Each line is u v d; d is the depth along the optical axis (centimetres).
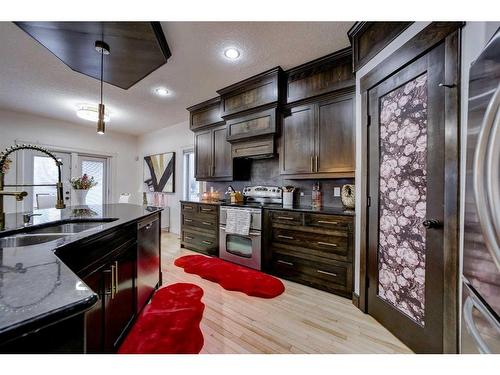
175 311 184
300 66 254
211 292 220
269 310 190
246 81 290
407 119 147
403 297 150
